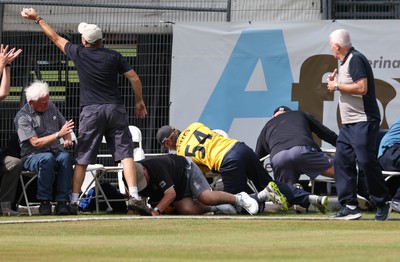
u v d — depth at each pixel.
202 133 41.41
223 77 51.41
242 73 51.41
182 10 52.28
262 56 51.41
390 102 50.97
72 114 51.34
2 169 40.47
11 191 40.44
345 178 35.16
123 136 40.12
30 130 40.97
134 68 51.94
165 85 51.66
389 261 19.47
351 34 51.22
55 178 41.00
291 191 39.88
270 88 51.31
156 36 52.00
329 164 41.28
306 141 41.53
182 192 39.16
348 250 22.50
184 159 39.34
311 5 52.94
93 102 40.22
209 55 51.47
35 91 41.34
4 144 51.38
